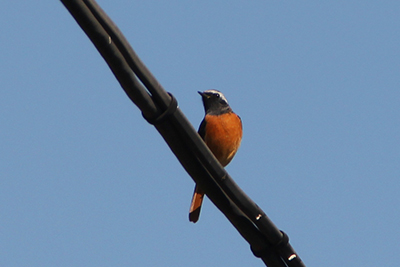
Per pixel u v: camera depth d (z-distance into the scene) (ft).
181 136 34.60
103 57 30.42
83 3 28.27
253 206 37.09
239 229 38.55
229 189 36.17
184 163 36.14
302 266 39.50
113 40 29.86
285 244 38.73
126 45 30.30
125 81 31.53
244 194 36.70
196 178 36.83
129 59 30.76
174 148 35.24
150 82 32.07
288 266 39.47
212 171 35.45
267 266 39.65
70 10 28.30
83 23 28.78
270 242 38.83
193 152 35.17
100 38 29.37
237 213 38.24
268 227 37.96
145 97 32.65
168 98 33.35
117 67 30.76
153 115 33.37
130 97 32.60
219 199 37.81
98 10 28.91
